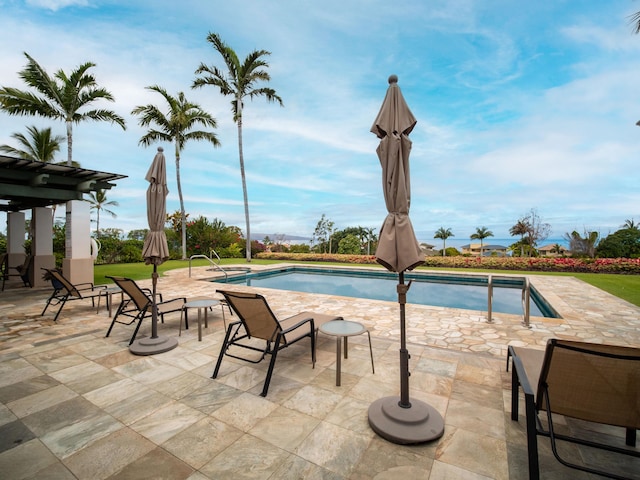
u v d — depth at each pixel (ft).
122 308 15.71
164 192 12.46
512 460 6.15
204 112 65.16
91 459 6.20
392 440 6.68
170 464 6.04
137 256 61.16
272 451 6.42
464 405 8.23
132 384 9.49
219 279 39.17
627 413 5.46
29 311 19.35
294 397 8.66
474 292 34.53
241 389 9.16
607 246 64.03
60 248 45.37
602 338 14.38
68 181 25.72
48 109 46.57
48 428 7.25
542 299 25.84
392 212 7.09
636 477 5.65
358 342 13.56
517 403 7.50
